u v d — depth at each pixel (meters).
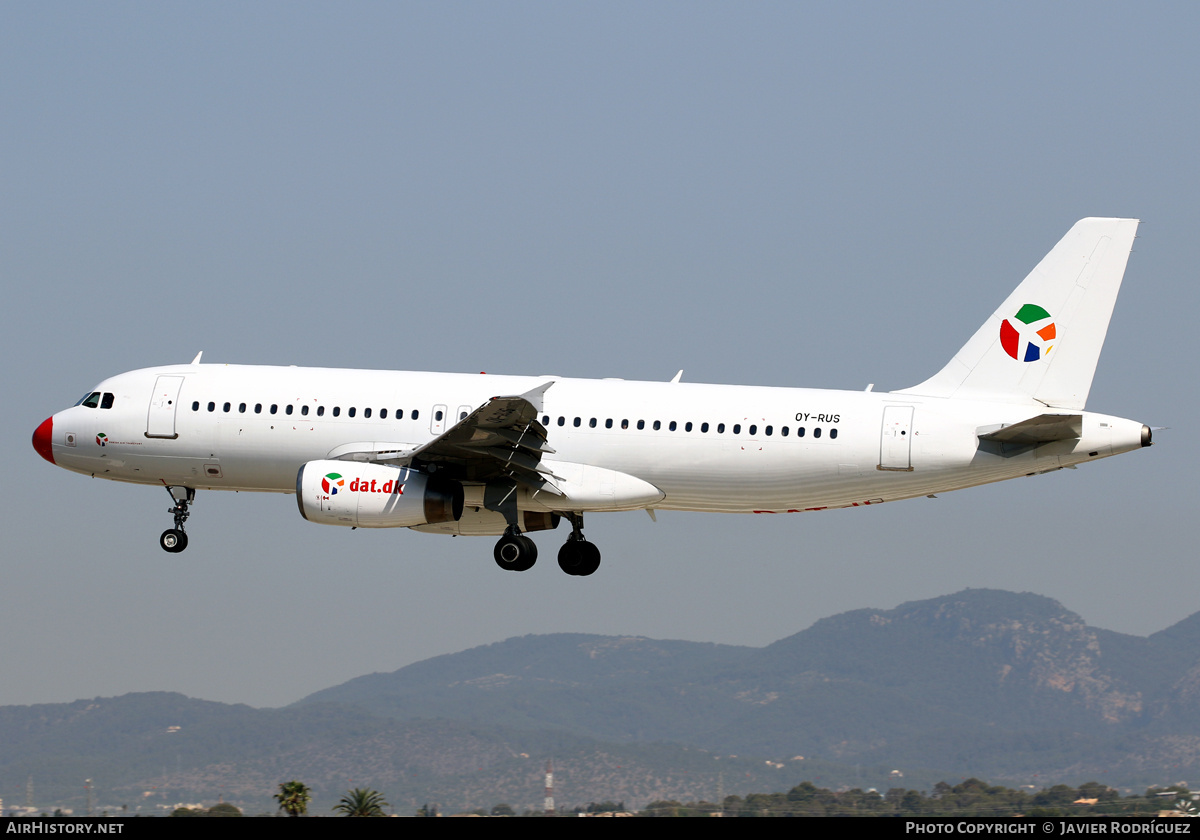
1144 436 113.06
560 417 118.12
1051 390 117.94
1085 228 118.62
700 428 116.38
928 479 116.00
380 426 118.19
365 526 114.19
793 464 115.81
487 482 117.44
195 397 121.06
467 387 119.62
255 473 120.88
